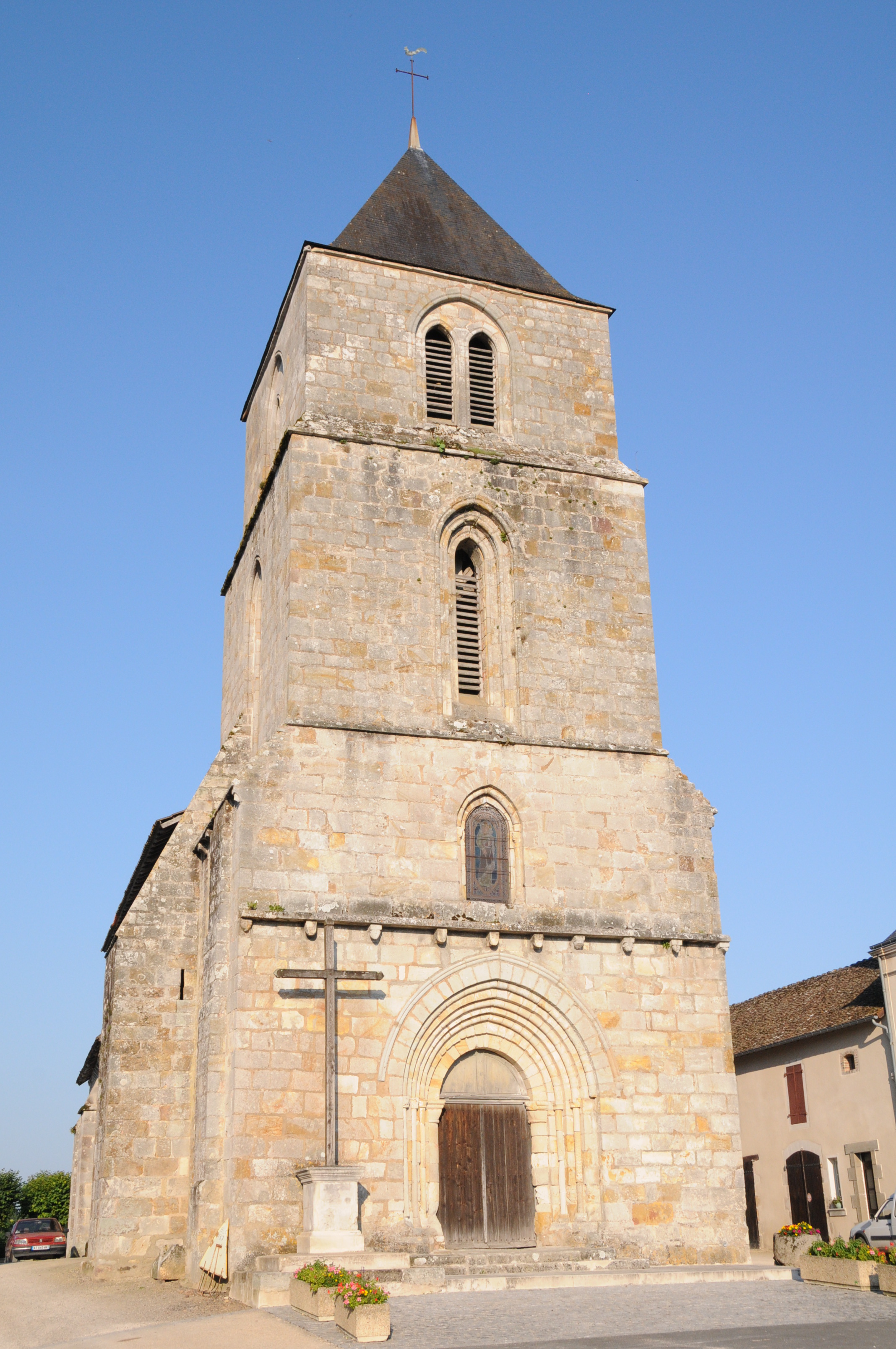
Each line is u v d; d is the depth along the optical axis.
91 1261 26.33
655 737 27.95
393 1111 23.30
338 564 26.78
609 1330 16.86
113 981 27.45
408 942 24.47
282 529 27.77
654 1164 24.70
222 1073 23.42
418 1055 24.02
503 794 26.25
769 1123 39.12
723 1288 21.17
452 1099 24.83
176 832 28.39
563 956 25.53
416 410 29.19
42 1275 27.23
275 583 28.42
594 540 29.17
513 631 27.83
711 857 27.30
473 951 24.88
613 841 26.73
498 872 25.89
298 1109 22.72
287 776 24.72
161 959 27.31
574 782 26.84
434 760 25.91
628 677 28.28
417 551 27.48
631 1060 25.27
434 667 26.75
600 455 30.38
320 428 27.67
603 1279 21.70
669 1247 24.20
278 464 28.94
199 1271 22.27
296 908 23.91
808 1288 21.14
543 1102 25.05
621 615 28.77
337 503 27.22
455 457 28.58
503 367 30.75
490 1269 22.05
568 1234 24.03
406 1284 20.55
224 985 23.95
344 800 24.95
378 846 24.91
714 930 26.72
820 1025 36.72
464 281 30.81
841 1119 35.56
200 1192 22.73
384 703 26.09
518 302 31.23
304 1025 23.22
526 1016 25.09
